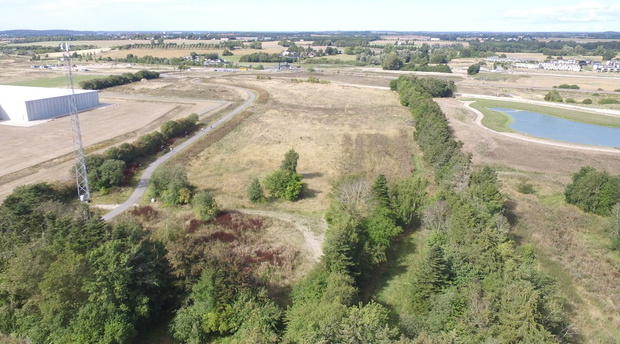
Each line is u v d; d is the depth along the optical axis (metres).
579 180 66.94
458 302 38.00
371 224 51.22
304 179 78.06
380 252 47.72
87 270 36.69
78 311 34.94
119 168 71.19
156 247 42.16
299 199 69.06
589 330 39.00
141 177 75.88
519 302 34.88
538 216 62.50
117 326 33.88
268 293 42.94
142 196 68.06
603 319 40.72
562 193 72.44
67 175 72.81
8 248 42.81
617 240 53.56
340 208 56.03
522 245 51.66
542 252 51.81
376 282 47.38
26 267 37.16
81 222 44.03
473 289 38.94
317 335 31.97
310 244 54.69
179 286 39.53
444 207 55.06
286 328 36.19
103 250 37.81
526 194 72.12
